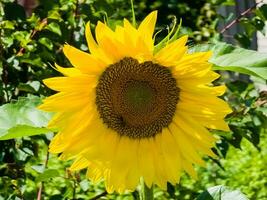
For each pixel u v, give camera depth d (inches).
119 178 24.9
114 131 26.0
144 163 25.6
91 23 36.1
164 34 39.3
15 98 36.2
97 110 25.5
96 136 25.3
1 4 37.6
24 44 34.6
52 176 29.8
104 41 22.9
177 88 25.6
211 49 25.1
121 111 25.8
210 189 27.9
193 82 25.0
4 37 35.2
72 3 36.4
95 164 24.5
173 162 25.5
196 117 25.3
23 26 36.9
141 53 23.1
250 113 36.5
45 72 34.9
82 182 34.1
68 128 24.0
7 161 36.8
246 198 27.5
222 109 24.8
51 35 36.2
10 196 32.9
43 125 24.8
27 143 35.8
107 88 25.2
